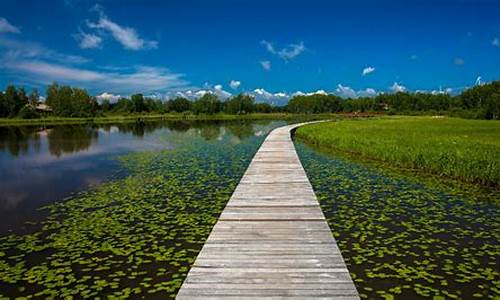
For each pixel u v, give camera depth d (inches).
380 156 624.7
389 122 1775.3
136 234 267.4
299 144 906.7
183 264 218.5
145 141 1017.5
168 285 194.7
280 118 3004.4
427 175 489.1
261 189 310.7
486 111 2178.9
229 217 233.9
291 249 181.3
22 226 291.1
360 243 249.4
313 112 3951.8
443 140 781.9
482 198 366.3
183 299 136.5
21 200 375.2
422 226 283.3
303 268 160.6
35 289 192.2
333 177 476.4
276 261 167.8
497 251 235.9
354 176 483.5
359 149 698.8
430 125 1482.5
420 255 229.9
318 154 714.8
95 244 249.9
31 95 3331.7
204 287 144.8
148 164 587.5
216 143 946.1
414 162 542.9
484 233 268.1
